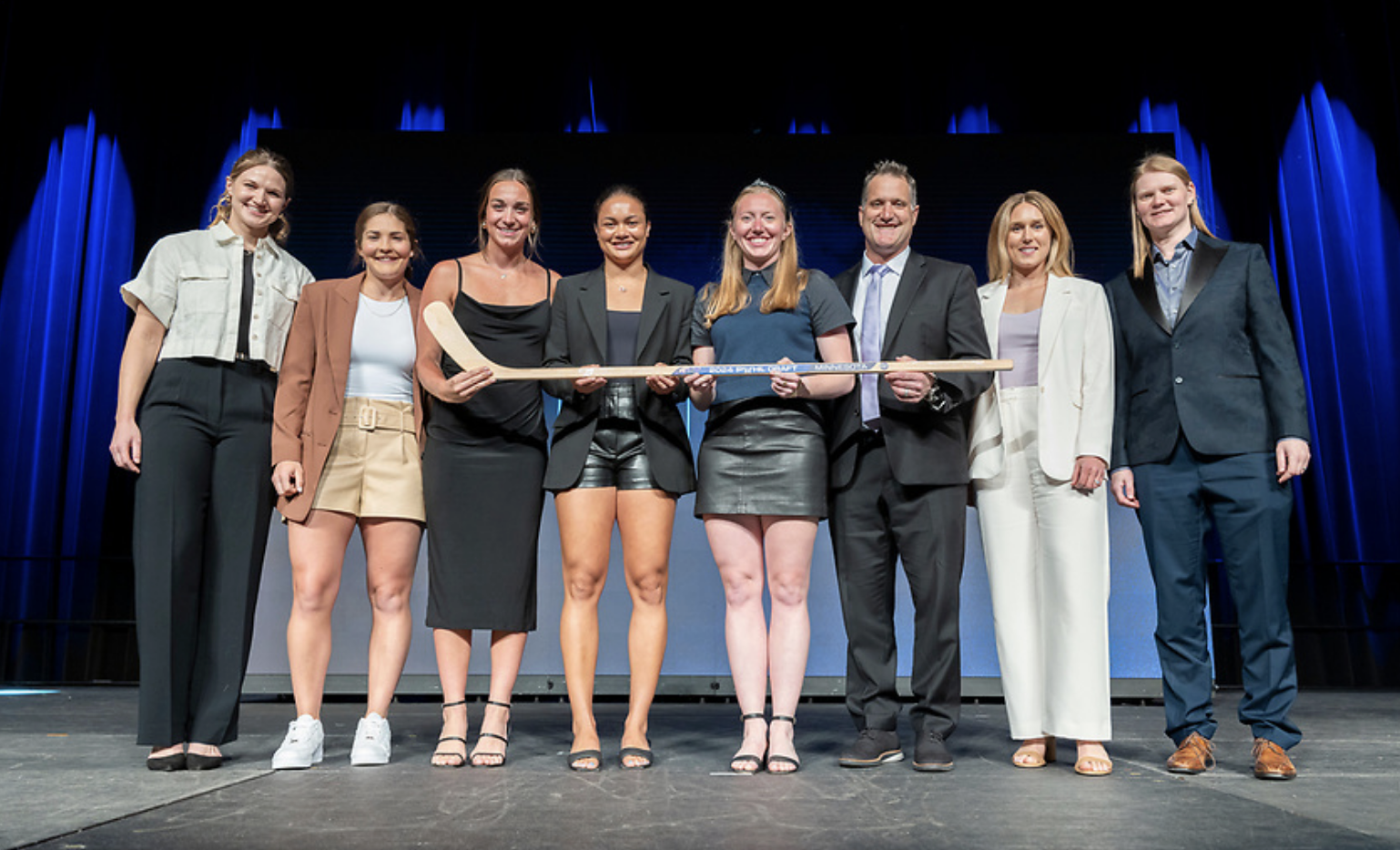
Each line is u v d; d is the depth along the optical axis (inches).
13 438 224.7
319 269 193.9
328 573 92.8
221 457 92.0
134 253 232.8
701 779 81.5
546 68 238.7
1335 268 223.9
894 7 239.6
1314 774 85.0
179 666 87.7
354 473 93.7
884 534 92.1
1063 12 239.3
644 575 91.8
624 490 92.2
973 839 59.2
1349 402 220.1
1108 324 95.0
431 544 93.4
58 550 222.5
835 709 155.0
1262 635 88.0
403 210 99.7
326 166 196.9
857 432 91.9
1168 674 91.4
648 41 240.5
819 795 73.8
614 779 81.4
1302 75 231.0
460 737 90.5
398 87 237.6
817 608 163.6
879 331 95.3
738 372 86.5
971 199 197.9
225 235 94.7
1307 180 227.6
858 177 199.2
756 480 89.3
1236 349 91.5
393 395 96.6
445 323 90.0
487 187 99.0
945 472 89.0
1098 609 89.2
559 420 93.4
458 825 62.9
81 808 68.4
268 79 235.6
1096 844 58.0
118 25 235.9
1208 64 237.5
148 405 91.2
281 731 118.0
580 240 197.3
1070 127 237.6
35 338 227.3
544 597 163.3
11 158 232.8
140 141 235.3
